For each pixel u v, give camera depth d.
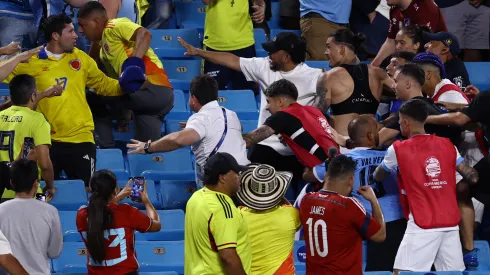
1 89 34.81
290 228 23.08
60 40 29.94
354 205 23.00
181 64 37.91
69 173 30.55
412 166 26.67
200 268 21.97
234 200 26.50
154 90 31.59
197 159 27.88
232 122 27.75
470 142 31.25
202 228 21.73
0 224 23.84
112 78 32.22
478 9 41.03
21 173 24.02
